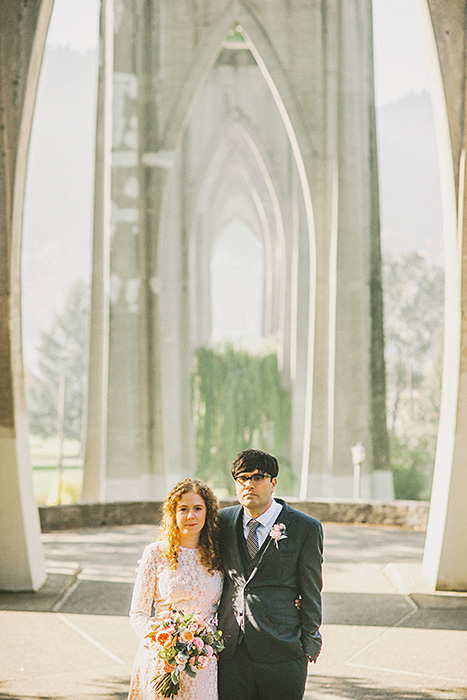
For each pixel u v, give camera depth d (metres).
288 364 37.91
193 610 3.81
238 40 34.41
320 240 28.02
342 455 27.23
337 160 27.67
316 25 27.86
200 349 37.19
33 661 6.61
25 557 8.90
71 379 115.00
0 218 8.88
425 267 102.44
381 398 27.94
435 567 9.09
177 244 36.94
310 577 3.89
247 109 37.75
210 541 3.90
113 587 9.37
